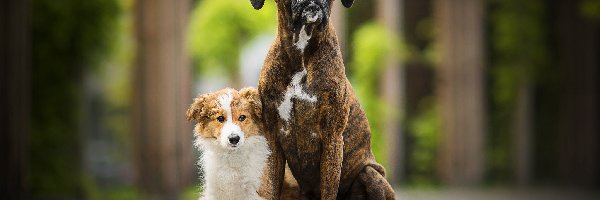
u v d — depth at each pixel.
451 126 19.22
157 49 16.14
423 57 20.73
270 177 5.76
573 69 20.80
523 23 20.62
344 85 5.57
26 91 13.95
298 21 5.30
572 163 20.91
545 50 20.98
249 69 18.94
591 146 20.56
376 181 5.84
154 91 16.19
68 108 15.87
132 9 16.31
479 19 19.11
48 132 15.53
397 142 17.91
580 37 20.66
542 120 21.94
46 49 15.55
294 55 5.46
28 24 14.44
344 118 5.59
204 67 19.25
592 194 17.91
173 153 16.30
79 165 16.17
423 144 20.34
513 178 20.52
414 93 20.95
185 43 16.56
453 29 19.00
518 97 20.67
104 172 24.41
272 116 5.67
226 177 5.72
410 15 20.83
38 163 15.38
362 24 18.14
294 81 5.53
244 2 18.30
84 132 16.45
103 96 25.36
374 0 18.22
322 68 5.48
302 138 5.65
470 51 19.00
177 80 16.39
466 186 19.14
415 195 16.92
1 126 13.15
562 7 20.95
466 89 19.06
